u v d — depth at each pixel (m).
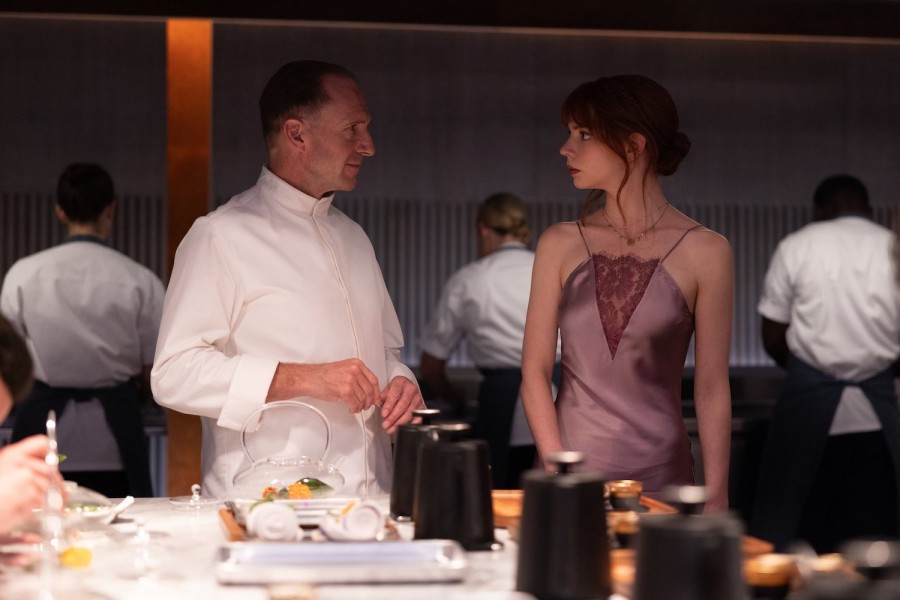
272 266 2.58
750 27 4.52
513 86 6.37
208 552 1.67
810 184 6.48
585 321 2.54
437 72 6.31
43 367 4.39
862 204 4.63
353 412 2.39
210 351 2.46
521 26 4.41
